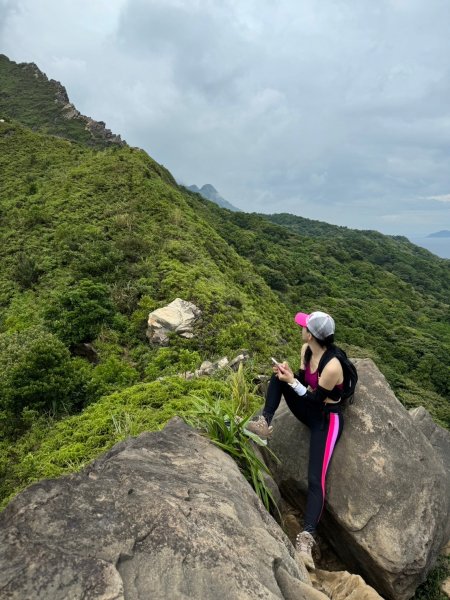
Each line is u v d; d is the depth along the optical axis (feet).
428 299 224.33
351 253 268.62
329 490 11.77
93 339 55.57
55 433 33.01
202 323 56.18
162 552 6.91
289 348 61.72
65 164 132.05
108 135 260.21
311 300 156.76
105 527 7.18
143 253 76.95
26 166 132.77
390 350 130.41
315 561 12.68
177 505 7.95
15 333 49.11
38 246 84.07
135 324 57.67
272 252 196.03
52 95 295.69
